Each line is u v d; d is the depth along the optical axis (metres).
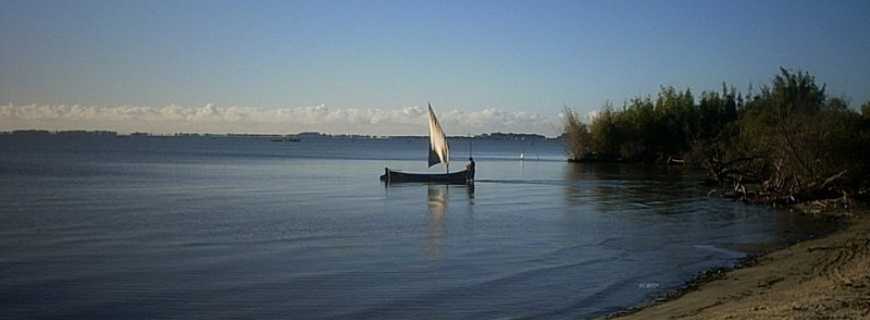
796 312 17.81
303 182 86.88
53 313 22.77
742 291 23.19
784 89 91.94
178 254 33.72
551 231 42.19
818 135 53.94
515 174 103.81
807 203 52.88
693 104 126.00
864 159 53.91
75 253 33.78
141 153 194.12
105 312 22.89
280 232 41.66
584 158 136.88
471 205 59.00
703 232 41.03
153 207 55.53
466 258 32.69
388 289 26.03
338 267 30.42
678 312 20.31
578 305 23.23
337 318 22.11
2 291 25.67
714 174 69.12
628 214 51.31
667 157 127.19
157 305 23.77
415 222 47.00
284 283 27.12
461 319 21.78
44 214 49.81
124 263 31.30
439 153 85.12
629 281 26.92
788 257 30.36
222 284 26.95
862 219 43.84
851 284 21.97
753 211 51.69
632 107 132.00
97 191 69.75
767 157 63.09
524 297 24.55
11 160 136.88
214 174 101.50
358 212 53.38
